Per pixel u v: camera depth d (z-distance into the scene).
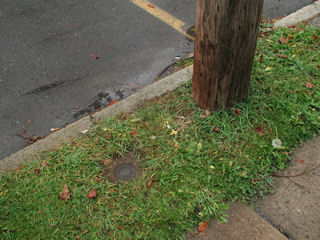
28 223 2.32
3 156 2.99
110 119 3.03
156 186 2.51
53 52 4.15
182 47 4.26
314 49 3.87
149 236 2.23
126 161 2.74
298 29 4.19
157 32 4.52
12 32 4.47
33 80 3.75
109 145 2.81
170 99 3.23
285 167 2.66
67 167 2.64
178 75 3.50
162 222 2.28
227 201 2.44
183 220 2.30
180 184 2.51
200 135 2.87
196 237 2.24
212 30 2.47
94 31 4.53
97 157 2.73
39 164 2.69
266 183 2.56
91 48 4.23
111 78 3.80
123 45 4.29
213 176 2.54
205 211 2.35
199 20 2.53
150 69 3.92
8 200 2.45
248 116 2.99
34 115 3.37
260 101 3.12
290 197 2.46
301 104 3.14
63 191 2.47
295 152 2.78
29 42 4.30
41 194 2.47
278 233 2.24
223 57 2.61
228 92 2.88
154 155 2.73
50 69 3.90
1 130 3.21
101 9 5.00
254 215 2.35
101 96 3.57
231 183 2.51
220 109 3.01
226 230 2.27
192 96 3.14
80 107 3.45
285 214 2.36
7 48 4.20
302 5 5.09
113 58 4.08
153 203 2.39
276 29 4.23
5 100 3.51
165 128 2.93
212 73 2.74
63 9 4.97
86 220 2.33
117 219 2.32
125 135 2.87
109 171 2.66
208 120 2.95
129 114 3.12
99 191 2.49
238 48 2.59
